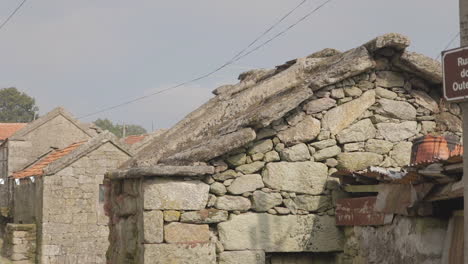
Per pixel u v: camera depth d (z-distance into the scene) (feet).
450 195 19.08
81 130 83.05
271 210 24.94
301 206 25.22
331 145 25.57
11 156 79.05
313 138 25.41
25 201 71.20
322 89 25.57
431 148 23.90
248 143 24.82
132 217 26.13
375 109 26.02
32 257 64.23
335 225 25.46
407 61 25.54
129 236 26.37
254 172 24.97
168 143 28.25
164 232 23.85
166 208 23.91
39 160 79.77
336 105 25.67
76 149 63.87
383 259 22.67
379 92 26.07
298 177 25.21
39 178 64.39
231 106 29.09
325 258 25.99
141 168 23.63
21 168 79.10
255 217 24.79
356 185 24.67
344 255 25.32
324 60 29.27
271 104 25.58
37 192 65.31
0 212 80.12
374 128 25.96
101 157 64.59
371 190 23.81
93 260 63.87
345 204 24.84
